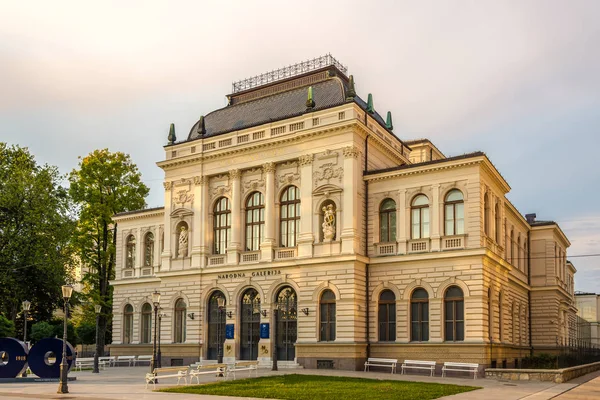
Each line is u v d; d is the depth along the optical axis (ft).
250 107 191.11
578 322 303.48
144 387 108.68
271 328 166.91
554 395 98.58
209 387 104.88
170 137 196.03
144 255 215.72
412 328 154.71
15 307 227.61
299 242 165.37
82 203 237.04
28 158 226.38
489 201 158.81
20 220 206.69
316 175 165.99
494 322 154.10
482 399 90.43
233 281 175.73
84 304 267.18
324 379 120.98
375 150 172.96
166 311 188.34
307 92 179.73
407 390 100.63
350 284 155.74
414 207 159.63
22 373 131.64
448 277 150.30
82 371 163.32
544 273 217.97
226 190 183.11
